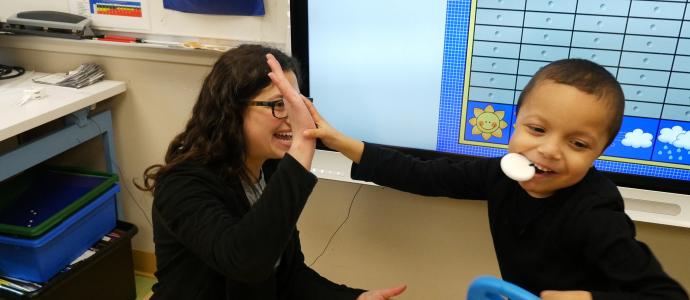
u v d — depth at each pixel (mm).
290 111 1003
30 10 1953
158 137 2008
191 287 1155
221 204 1070
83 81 1857
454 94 1571
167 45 1817
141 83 1942
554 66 932
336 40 1612
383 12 1547
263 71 1073
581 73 889
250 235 943
